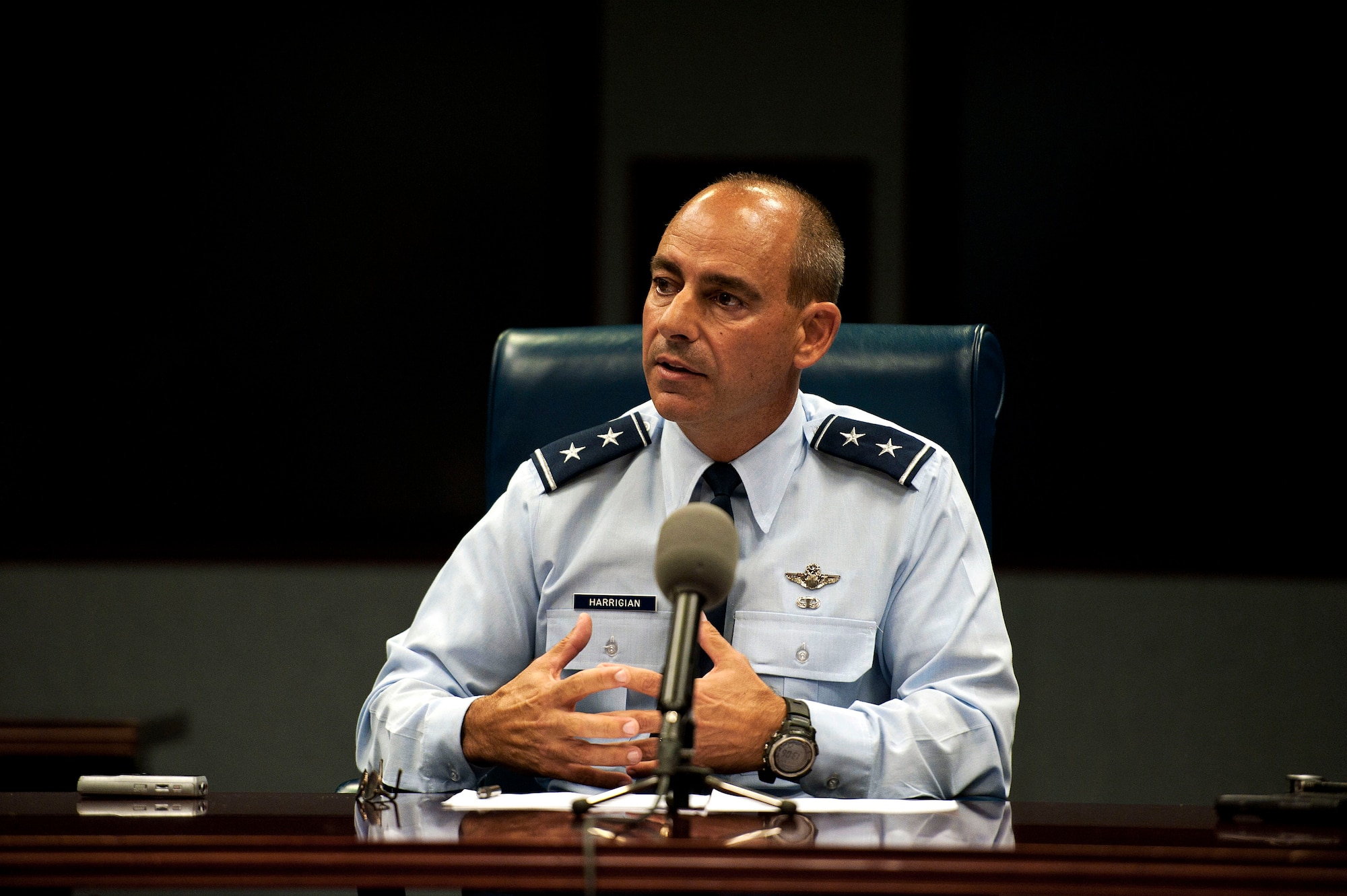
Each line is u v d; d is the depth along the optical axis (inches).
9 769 411.2
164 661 584.7
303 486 605.9
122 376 603.8
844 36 611.2
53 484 598.9
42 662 584.1
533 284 613.0
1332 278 582.9
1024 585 579.5
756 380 234.2
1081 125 600.1
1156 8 596.7
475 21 617.3
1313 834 159.3
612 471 256.4
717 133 614.2
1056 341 597.3
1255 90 590.9
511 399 288.0
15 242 602.2
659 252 238.5
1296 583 569.6
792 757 204.4
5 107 604.1
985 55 605.3
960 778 220.7
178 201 607.8
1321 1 585.6
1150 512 588.1
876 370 278.7
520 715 209.3
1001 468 594.2
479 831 152.3
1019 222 601.6
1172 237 593.3
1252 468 584.4
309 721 582.2
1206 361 589.6
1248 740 565.0
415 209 613.0
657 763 181.5
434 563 593.9
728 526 166.4
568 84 616.1
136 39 607.8
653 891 139.9
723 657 211.2
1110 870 138.6
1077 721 569.9
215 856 142.9
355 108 613.6
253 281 608.4
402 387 609.6
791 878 137.7
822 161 610.2
